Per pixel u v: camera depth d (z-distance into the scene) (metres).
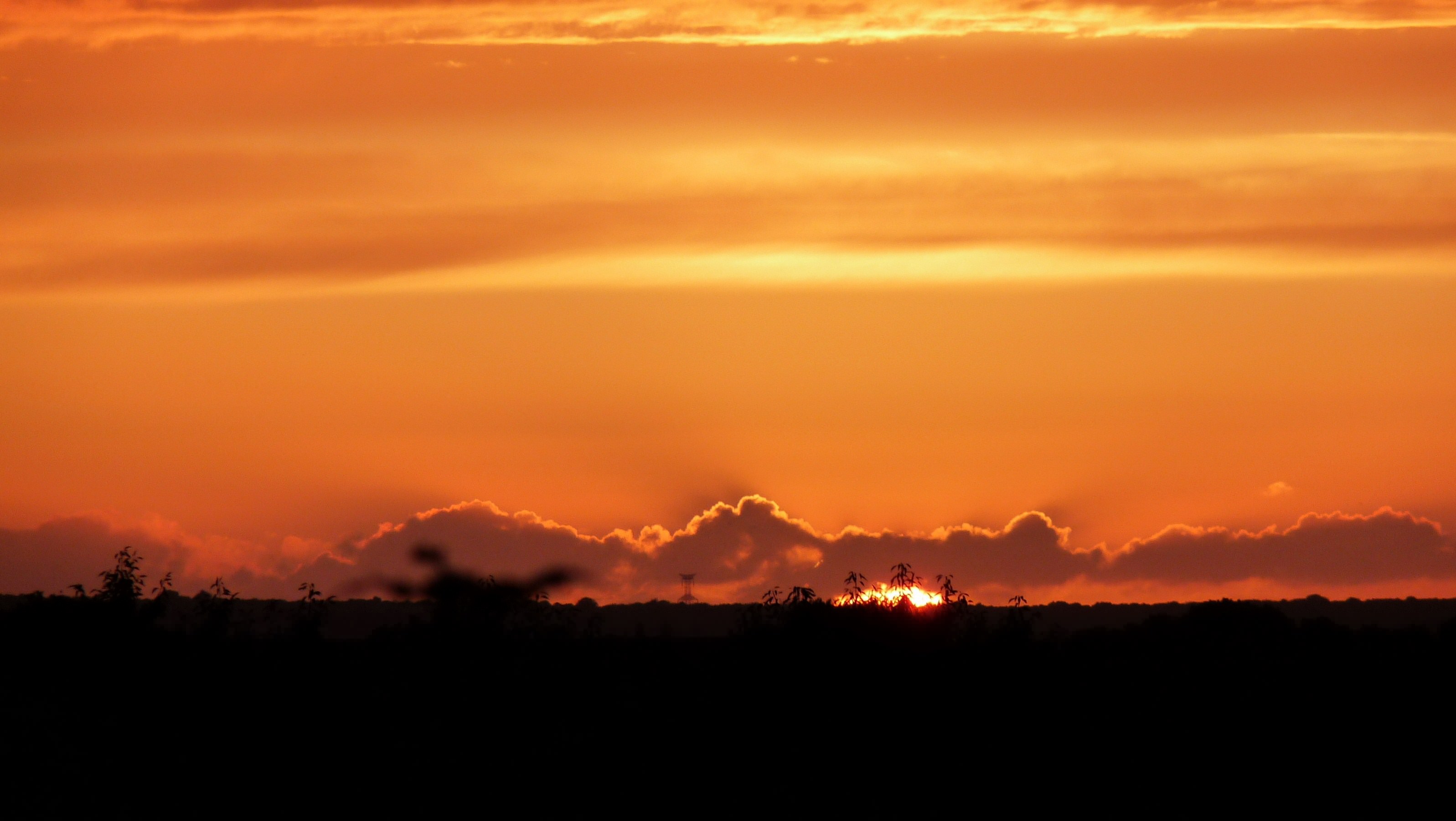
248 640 166.50
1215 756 152.38
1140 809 144.38
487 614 159.88
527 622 163.12
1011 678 150.62
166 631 169.00
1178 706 159.50
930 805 143.75
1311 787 149.38
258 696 155.88
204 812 144.50
